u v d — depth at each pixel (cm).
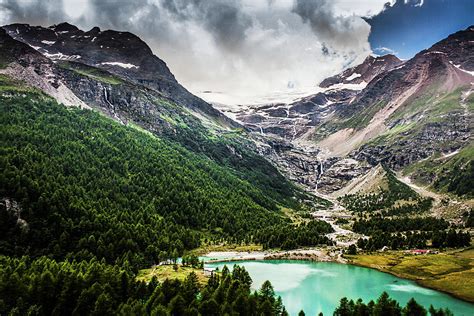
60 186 19875
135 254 16362
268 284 12281
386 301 10806
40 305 10569
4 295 10475
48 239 15800
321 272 17825
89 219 17925
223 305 10538
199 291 12988
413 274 16938
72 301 10931
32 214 16338
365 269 18375
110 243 16412
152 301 11031
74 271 11800
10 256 14600
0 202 16025
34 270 12281
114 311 10375
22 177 17725
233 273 14412
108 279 11862
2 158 19500
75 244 16050
